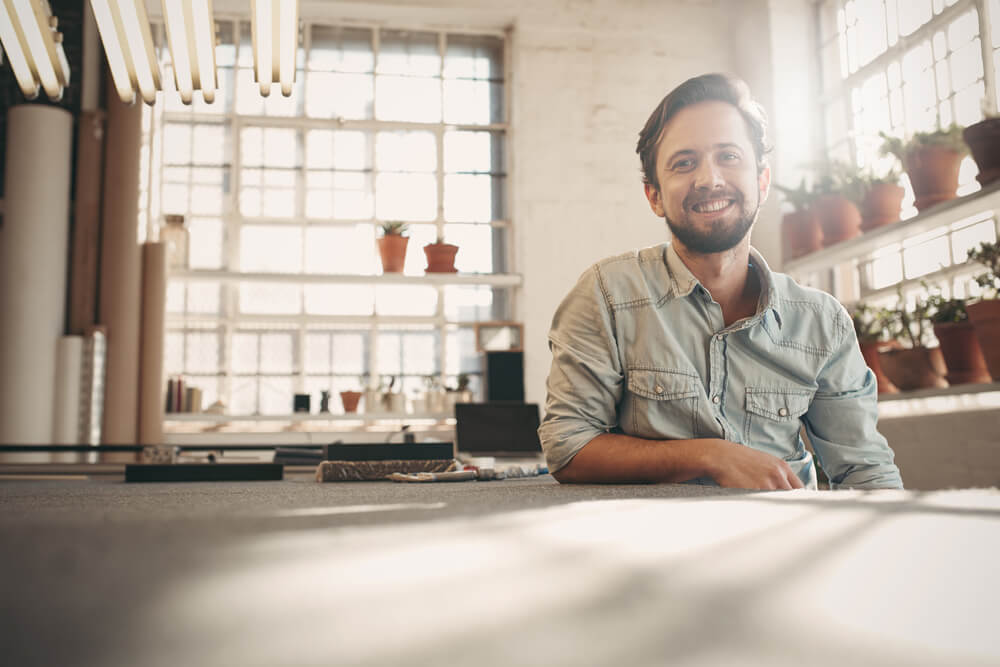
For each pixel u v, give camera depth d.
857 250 4.74
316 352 6.44
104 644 0.14
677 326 1.32
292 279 6.08
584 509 0.46
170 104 6.51
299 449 2.96
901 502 0.50
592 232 6.65
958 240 4.59
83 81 5.91
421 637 0.15
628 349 1.32
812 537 0.32
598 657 0.14
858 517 0.40
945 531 0.34
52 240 5.46
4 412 5.24
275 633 0.15
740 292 1.36
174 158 6.49
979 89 4.62
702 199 1.26
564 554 0.27
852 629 0.17
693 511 0.45
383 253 6.25
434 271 6.34
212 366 6.29
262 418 5.89
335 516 0.41
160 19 6.46
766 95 6.45
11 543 0.26
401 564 0.24
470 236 6.78
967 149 3.95
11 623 0.16
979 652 0.15
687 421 1.30
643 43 6.95
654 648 0.14
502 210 6.84
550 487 0.98
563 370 1.32
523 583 0.21
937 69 5.00
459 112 6.90
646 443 1.19
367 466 1.65
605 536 0.32
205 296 6.34
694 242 1.28
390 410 6.14
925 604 0.20
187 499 0.80
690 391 1.29
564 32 6.84
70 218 5.79
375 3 6.58
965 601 0.20
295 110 6.68
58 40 1.64
